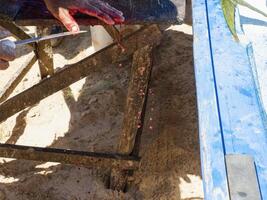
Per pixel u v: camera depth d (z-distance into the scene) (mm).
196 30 1684
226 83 1437
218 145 1233
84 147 2488
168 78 2863
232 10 1794
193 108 2641
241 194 1097
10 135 2637
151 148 2436
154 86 2816
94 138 2533
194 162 2346
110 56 1945
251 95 1396
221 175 1153
